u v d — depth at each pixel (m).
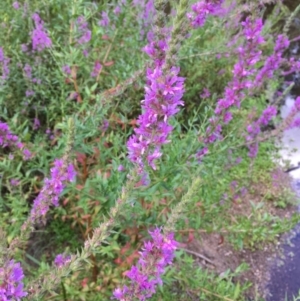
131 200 0.35
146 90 0.31
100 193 0.58
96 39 0.78
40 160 0.66
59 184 0.42
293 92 1.35
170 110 0.31
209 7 0.50
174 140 0.61
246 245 0.91
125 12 0.81
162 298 0.65
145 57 0.83
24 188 0.80
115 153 0.62
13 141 0.61
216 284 0.68
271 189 1.05
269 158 1.11
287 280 0.87
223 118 0.59
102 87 0.85
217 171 0.70
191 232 0.67
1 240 0.33
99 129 0.68
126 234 0.64
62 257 0.47
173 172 0.57
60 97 0.78
